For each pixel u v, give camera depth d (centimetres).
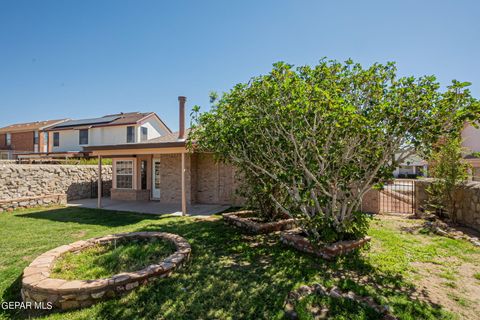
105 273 373
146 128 2361
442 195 695
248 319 274
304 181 498
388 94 411
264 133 518
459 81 354
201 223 722
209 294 322
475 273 378
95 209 1004
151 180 1304
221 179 1106
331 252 424
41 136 2706
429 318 269
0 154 2731
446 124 382
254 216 733
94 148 1028
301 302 293
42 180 1157
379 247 484
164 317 279
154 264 383
